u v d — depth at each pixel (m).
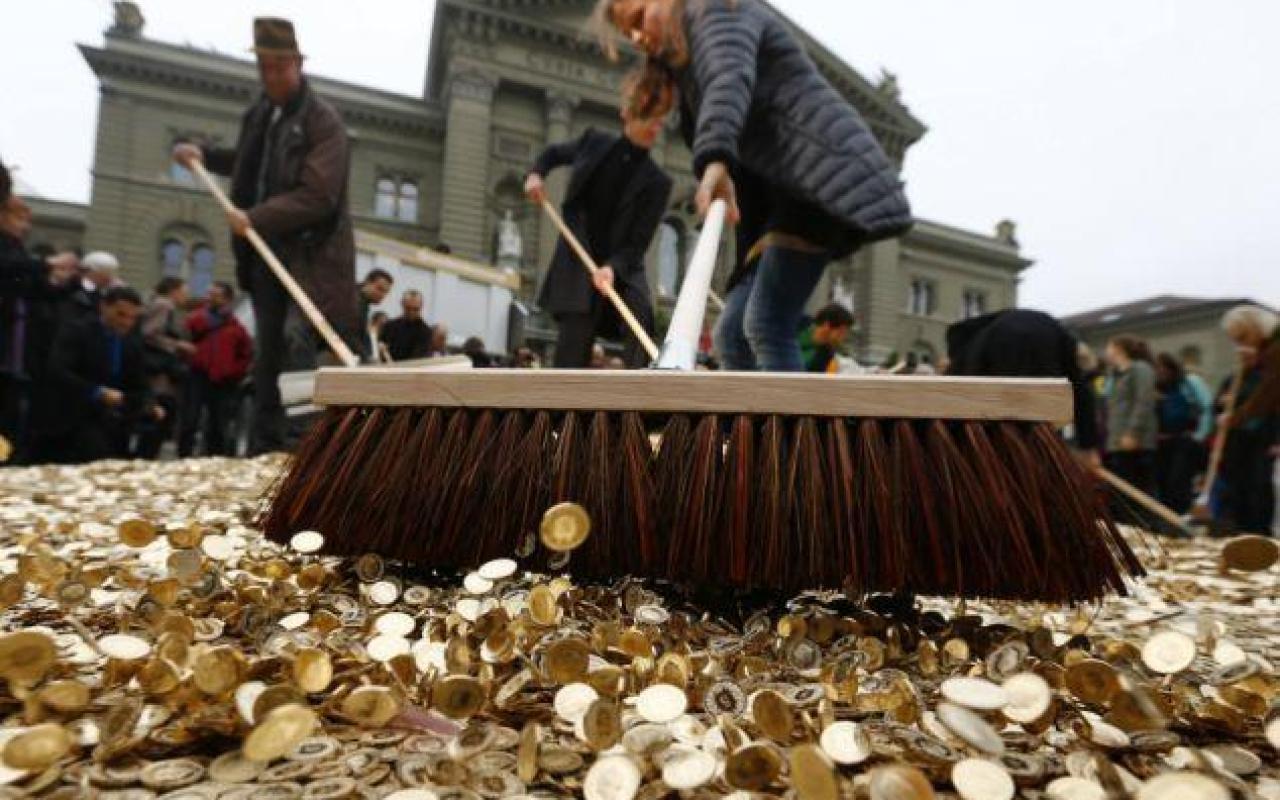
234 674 0.76
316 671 0.79
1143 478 5.56
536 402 1.23
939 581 1.03
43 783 0.63
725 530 1.10
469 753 0.68
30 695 0.72
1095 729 0.76
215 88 24.20
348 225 4.01
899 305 31.97
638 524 1.13
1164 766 0.73
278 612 1.09
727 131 1.88
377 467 1.25
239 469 3.76
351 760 0.71
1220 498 4.71
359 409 1.33
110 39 23.34
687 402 1.18
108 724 0.68
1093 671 0.79
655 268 24.67
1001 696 0.71
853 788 0.66
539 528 1.16
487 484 1.21
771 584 1.07
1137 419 5.54
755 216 2.59
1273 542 0.90
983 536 1.05
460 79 24.05
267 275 3.95
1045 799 0.67
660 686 0.78
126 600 1.12
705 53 1.98
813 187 2.11
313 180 3.76
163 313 6.93
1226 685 0.90
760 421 1.18
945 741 0.75
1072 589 1.02
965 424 1.11
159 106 23.83
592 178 3.81
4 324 4.11
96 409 4.46
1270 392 4.39
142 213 23.17
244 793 0.65
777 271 2.42
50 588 1.15
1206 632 1.10
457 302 9.49
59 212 26.28
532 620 0.96
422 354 6.66
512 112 25.00
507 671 0.91
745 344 2.75
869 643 1.00
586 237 3.85
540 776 0.69
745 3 2.10
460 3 23.73
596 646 0.95
